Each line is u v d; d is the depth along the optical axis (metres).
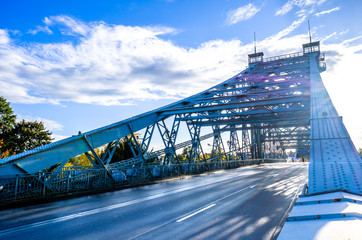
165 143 25.50
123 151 30.91
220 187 16.50
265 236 5.93
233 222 7.31
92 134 16.78
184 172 27.47
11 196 10.70
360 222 2.37
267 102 22.56
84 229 6.90
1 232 6.68
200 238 5.89
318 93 15.96
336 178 4.63
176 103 28.23
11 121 47.78
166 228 6.85
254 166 50.62
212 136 36.91
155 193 14.63
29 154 12.27
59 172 13.21
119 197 13.32
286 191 13.49
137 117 22.02
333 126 8.92
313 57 50.94
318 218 2.76
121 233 6.45
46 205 11.07
